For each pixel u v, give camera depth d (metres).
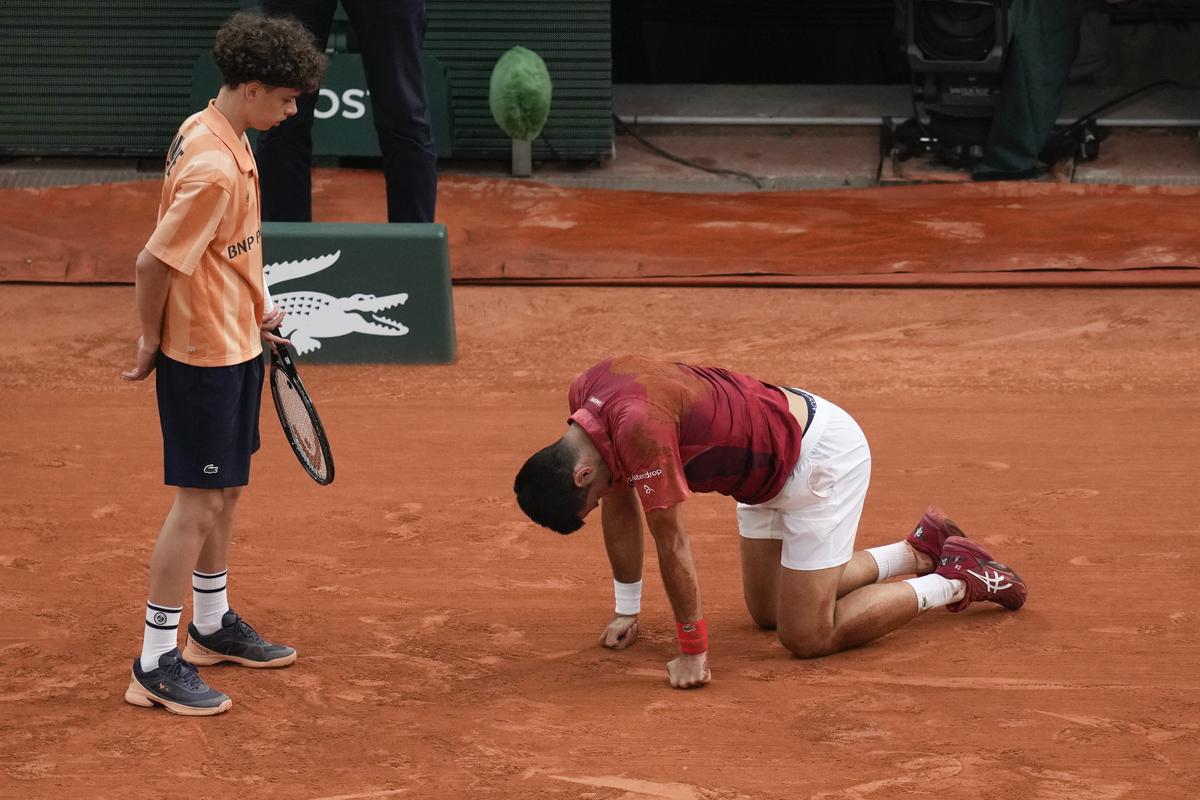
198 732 15.48
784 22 56.62
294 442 17.41
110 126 44.62
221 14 43.66
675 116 47.91
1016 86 42.69
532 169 45.16
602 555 21.03
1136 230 37.44
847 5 56.12
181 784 14.32
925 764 14.40
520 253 37.03
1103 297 33.78
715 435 15.56
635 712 15.81
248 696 16.41
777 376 29.67
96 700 16.28
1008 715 15.53
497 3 43.69
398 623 18.66
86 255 36.53
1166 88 48.84
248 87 14.91
